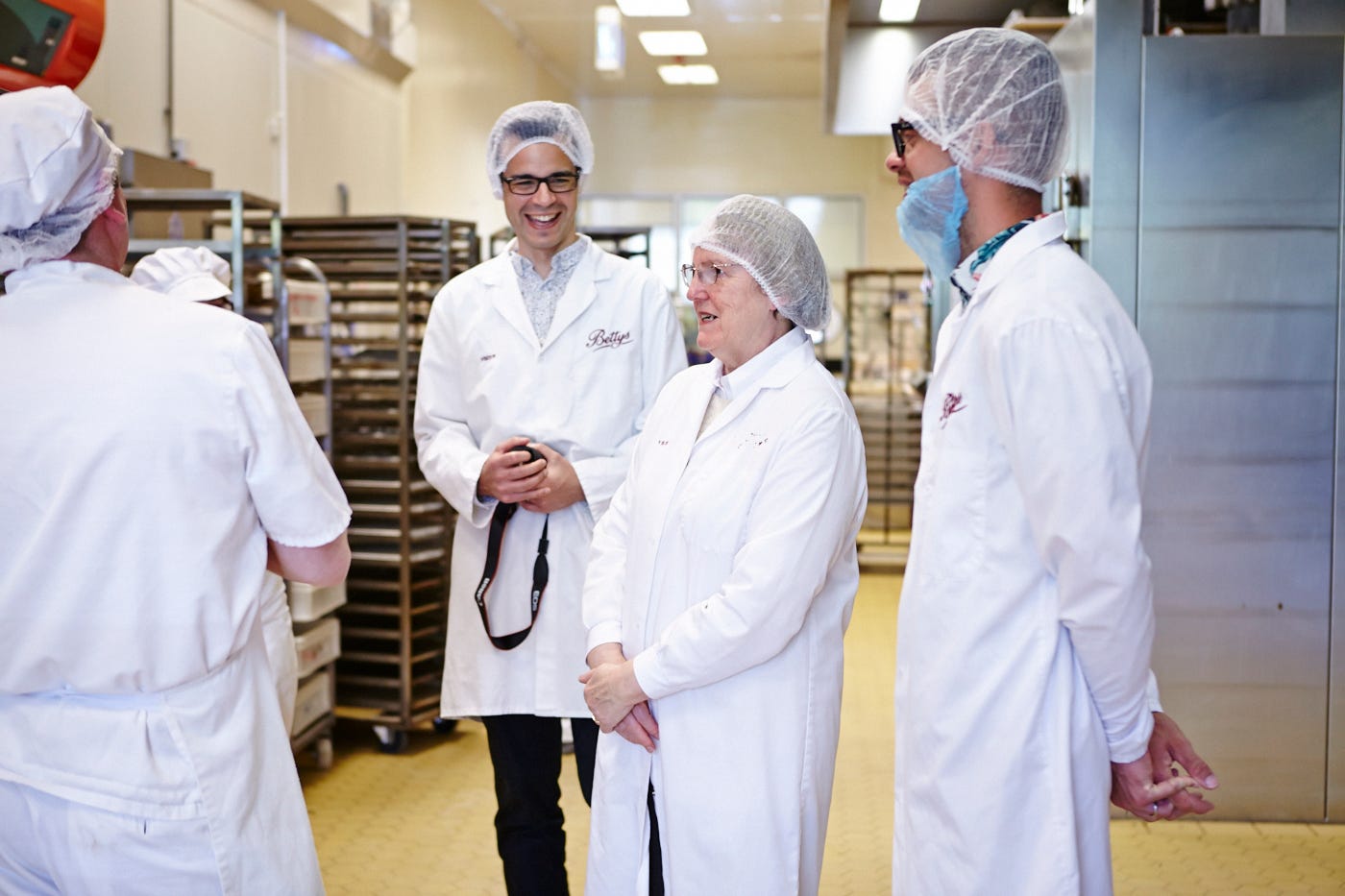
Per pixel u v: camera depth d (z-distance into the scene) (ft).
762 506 5.79
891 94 16.93
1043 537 4.78
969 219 5.46
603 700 5.96
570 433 7.77
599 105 40.96
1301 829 10.75
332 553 5.28
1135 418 4.96
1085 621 4.74
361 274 12.64
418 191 24.14
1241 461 10.70
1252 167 10.60
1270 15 11.10
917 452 26.25
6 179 4.65
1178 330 10.68
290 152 18.21
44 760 4.77
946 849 5.15
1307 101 10.54
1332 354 10.63
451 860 9.84
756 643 5.64
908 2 15.37
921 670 5.28
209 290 8.68
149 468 4.70
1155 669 10.85
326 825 10.59
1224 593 10.77
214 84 15.81
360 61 21.02
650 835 6.30
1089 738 5.01
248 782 5.02
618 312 7.95
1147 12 11.28
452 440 7.97
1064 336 4.75
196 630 4.81
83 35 9.70
